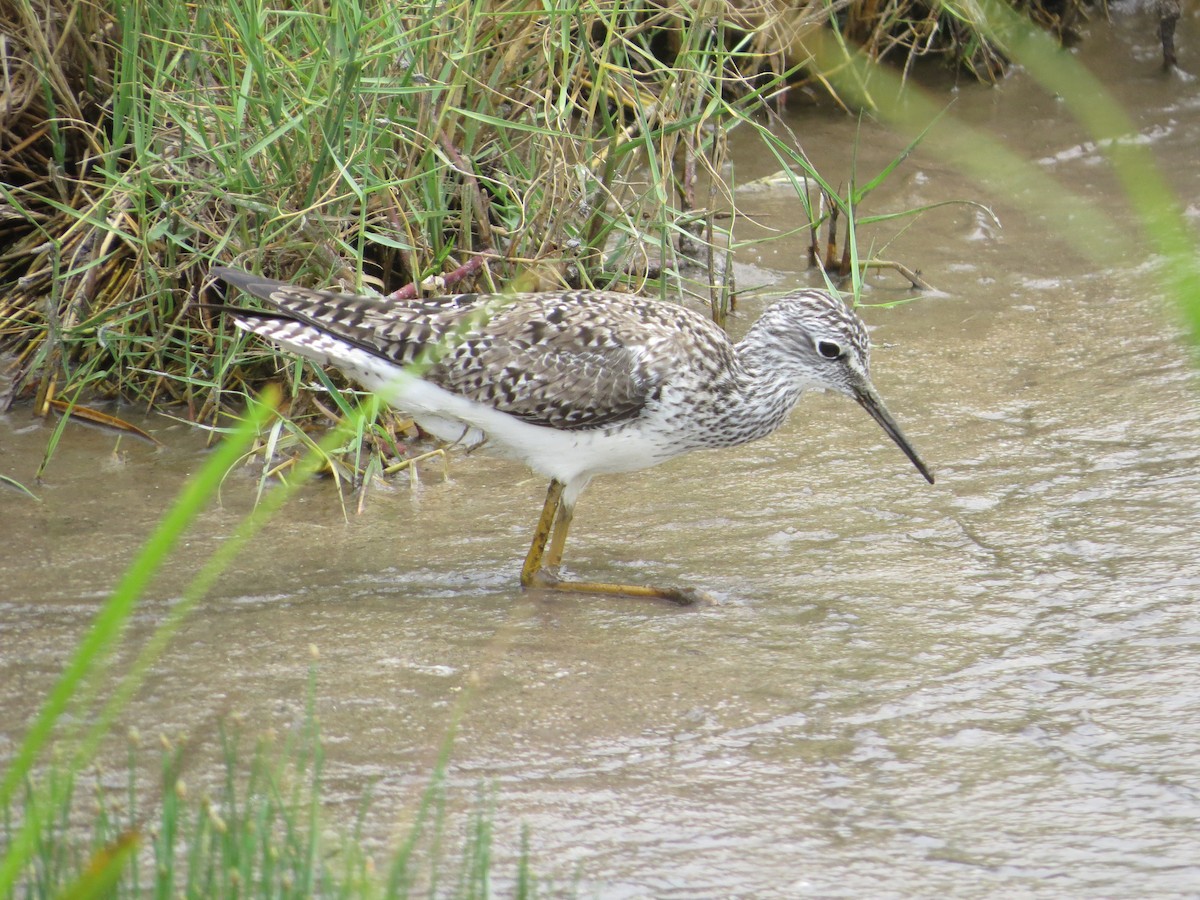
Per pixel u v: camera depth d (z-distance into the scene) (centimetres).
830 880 695
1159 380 1298
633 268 1412
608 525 1113
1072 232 1565
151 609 978
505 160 1312
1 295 1377
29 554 1051
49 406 1269
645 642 935
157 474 1185
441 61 1256
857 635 938
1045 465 1166
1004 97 1848
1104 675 880
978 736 820
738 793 769
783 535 1082
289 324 998
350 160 1138
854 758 802
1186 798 757
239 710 848
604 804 759
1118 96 1842
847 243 1490
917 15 1895
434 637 941
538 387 988
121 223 1289
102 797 694
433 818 742
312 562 1052
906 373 1341
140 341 1241
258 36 1166
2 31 1375
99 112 1371
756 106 1445
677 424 1016
